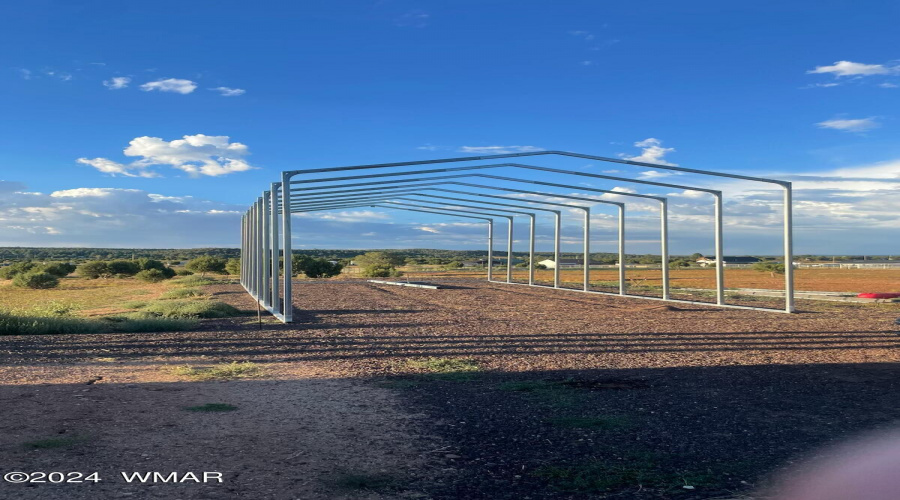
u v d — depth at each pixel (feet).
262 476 14.10
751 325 49.70
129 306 73.10
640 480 14.01
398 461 15.35
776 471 14.61
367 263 174.81
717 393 23.89
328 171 55.31
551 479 14.10
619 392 24.11
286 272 53.16
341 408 21.29
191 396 23.13
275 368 30.04
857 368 29.73
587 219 97.91
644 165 61.31
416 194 94.32
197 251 542.16
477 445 16.80
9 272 176.24
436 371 29.12
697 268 281.74
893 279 151.94
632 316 58.13
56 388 24.48
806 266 274.77
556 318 56.34
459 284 123.95
